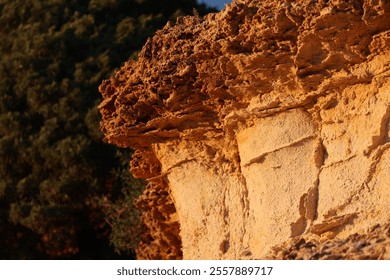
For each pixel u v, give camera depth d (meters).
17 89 31.22
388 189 11.97
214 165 14.05
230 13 13.12
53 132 30.06
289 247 12.11
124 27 33.03
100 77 31.38
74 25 32.84
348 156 12.41
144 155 15.09
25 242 28.97
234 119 13.45
